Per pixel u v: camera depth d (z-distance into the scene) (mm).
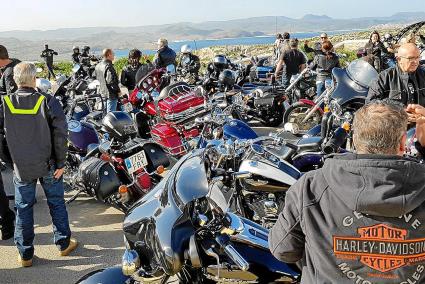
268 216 3666
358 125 1713
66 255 4668
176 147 6914
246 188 3734
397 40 12055
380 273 1653
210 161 2967
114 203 5168
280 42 13359
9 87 6469
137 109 7926
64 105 7953
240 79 10945
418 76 4492
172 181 2666
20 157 4055
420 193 1590
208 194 2504
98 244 4902
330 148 4168
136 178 5055
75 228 5297
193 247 2252
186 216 2369
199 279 2525
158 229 2322
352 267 1677
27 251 4391
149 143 5312
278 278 2594
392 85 4488
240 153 3879
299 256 1897
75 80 9055
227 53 25672
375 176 1590
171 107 6906
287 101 9391
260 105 9344
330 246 1698
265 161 3768
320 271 1730
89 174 5066
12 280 4223
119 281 2607
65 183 6379
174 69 8734
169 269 2254
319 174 1778
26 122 4023
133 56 9867
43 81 5695
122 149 5129
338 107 5941
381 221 1629
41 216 5707
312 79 9617
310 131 5656
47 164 4199
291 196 1843
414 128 3225
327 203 1709
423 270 1663
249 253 2564
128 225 2615
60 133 4156
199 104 7051
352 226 1660
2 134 4086
